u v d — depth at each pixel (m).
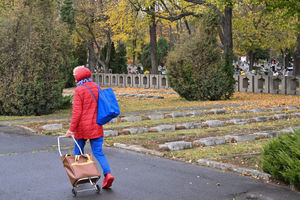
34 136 10.31
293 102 18.50
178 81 21.55
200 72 21.39
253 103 18.81
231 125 12.02
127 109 16.88
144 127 11.59
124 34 36.91
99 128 5.80
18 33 15.34
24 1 15.66
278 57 72.00
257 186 5.91
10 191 5.70
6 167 7.05
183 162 7.40
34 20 15.45
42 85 15.06
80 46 44.22
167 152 8.07
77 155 5.50
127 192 5.66
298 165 5.73
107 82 39.44
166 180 6.24
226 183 6.06
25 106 15.05
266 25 38.16
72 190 5.55
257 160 7.20
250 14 34.66
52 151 8.40
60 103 16.52
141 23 34.19
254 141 9.36
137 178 6.36
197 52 21.39
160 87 32.97
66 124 12.31
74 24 35.66
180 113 14.29
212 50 21.34
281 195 5.50
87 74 5.83
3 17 15.53
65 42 16.36
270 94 25.77
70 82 33.88
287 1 17.23
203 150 8.22
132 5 32.00
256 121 12.73
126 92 28.80
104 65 44.34
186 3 28.33
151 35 37.38
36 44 15.14
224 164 6.92
